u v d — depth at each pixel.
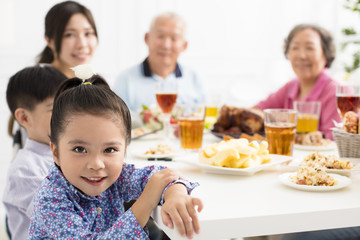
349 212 0.75
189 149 1.36
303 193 0.85
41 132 1.26
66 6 2.08
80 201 0.88
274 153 1.20
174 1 4.30
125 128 0.82
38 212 0.80
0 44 3.80
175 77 2.81
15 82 1.27
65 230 0.77
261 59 4.66
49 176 0.85
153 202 0.80
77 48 2.10
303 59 2.19
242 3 4.52
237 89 4.55
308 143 1.42
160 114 1.84
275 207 0.75
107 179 0.79
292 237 1.19
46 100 1.24
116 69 4.22
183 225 0.70
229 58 4.56
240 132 1.53
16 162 1.20
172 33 2.69
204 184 0.93
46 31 2.11
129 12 4.17
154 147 1.36
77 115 0.77
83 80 0.92
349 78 3.25
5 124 3.83
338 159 1.00
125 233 0.77
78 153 0.77
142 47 4.26
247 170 0.97
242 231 0.70
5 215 1.41
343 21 4.51
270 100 2.43
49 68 1.34
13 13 3.79
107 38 4.15
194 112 1.35
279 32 4.67
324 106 2.10
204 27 4.45
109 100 0.80
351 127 1.13
